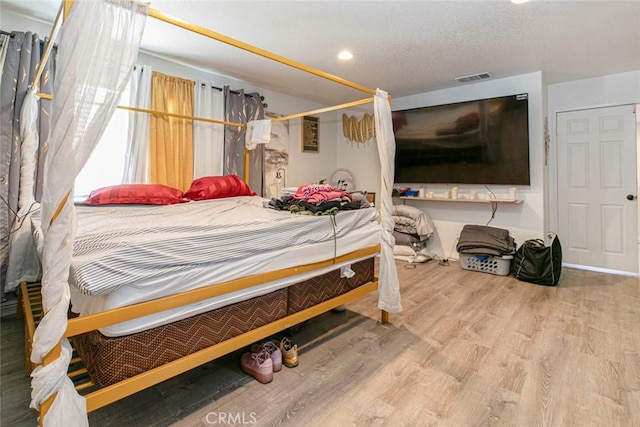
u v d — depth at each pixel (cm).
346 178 548
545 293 309
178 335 138
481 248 379
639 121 409
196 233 149
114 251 119
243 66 354
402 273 379
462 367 185
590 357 195
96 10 106
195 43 294
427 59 332
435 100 450
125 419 144
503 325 240
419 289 322
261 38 283
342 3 229
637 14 242
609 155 380
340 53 316
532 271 339
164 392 163
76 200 260
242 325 164
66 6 105
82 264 111
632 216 371
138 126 314
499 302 286
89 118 107
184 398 159
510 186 397
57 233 103
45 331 101
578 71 366
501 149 390
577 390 164
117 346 121
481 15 245
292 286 192
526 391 164
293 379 175
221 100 380
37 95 241
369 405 154
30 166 244
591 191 393
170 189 293
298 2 228
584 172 396
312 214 214
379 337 222
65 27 102
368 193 494
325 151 538
